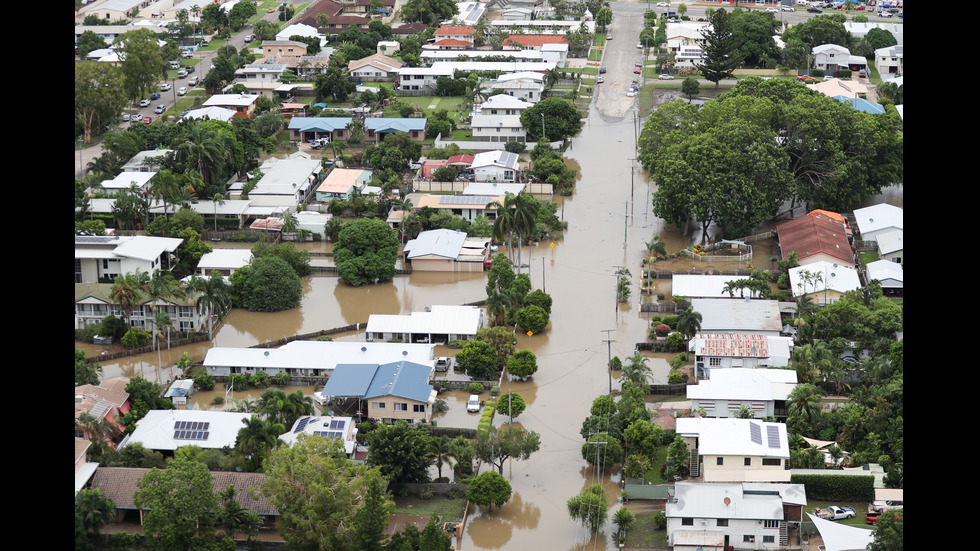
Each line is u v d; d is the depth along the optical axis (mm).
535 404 199875
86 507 154625
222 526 155375
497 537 163500
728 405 188000
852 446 179250
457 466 175125
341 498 151625
